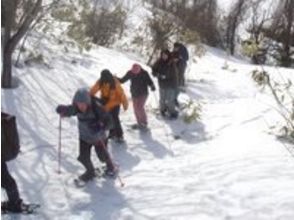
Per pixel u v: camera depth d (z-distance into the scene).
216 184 8.51
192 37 19.52
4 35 11.54
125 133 11.21
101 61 15.63
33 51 13.89
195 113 11.88
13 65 12.75
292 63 31.05
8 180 7.45
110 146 10.46
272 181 8.32
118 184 8.71
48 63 13.73
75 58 15.02
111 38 20.44
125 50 20.11
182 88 15.40
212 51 29.45
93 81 13.34
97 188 8.55
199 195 8.15
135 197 8.23
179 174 9.15
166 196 8.21
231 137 11.05
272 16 32.94
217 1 32.72
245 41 10.60
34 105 11.11
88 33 19.94
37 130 10.24
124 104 10.52
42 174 8.85
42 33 15.62
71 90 12.41
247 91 16.39
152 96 13.98
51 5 13.98
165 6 26.39
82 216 7.63
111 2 21.94
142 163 9.76
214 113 13.04
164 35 19.30
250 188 8.12
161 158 10.03
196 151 10.38
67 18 16.11
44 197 8.16
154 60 19.25
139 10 24.69
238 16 32.84
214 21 31.84
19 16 12.77
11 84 11.62
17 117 10.45
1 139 7.15
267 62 30.45
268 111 13.00
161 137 11.17
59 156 9.07
